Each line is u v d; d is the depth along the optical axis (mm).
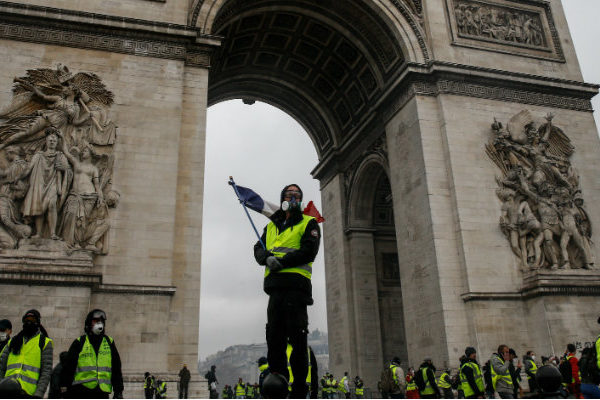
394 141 43844
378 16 43344
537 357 35062
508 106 42219
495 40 44531
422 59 42156
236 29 47188
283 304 7375
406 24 42969
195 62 36344
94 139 31688
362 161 51188
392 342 50781
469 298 35469
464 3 45125
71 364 9969
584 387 13727
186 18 36438
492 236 37688
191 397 28672
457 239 37500
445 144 39688
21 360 10797
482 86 42094
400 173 42562
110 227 30406
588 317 35625
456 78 41625
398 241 41906
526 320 36188
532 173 39656
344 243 53281
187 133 34531
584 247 38188
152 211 31469
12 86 31438
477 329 34844
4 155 29812
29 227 28406
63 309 26938
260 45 51344
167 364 29125
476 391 18531
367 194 53531
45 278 27062
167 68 34750
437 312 36094
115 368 10516
